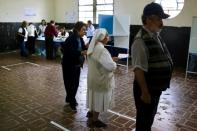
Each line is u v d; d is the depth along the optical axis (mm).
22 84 4621
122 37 6297
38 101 3682
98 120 2834
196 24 5492
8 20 8703
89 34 7109
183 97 3975
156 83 1751
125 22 6160
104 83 2582
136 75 1715
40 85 4566
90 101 2723
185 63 6492
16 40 8547
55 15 10102
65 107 3439
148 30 1699
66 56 3127
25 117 3080
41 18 9750
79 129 2762
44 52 8266
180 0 6531
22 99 3762
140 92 1854
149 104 1867
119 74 5555
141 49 1670
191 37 5582
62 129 2762
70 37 3131
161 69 1709
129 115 3188
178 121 3029
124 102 3689
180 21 6500
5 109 3336
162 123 2963
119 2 7773
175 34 6574
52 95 3979
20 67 6223
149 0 6988
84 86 4512
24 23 7895
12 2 8695
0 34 8531
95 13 8734
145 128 1975
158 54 1692
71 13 9516
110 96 2689
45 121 2967
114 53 6309
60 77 5195
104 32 2564
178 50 6590
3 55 8164
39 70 5875
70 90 3266
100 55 2490
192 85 4711
